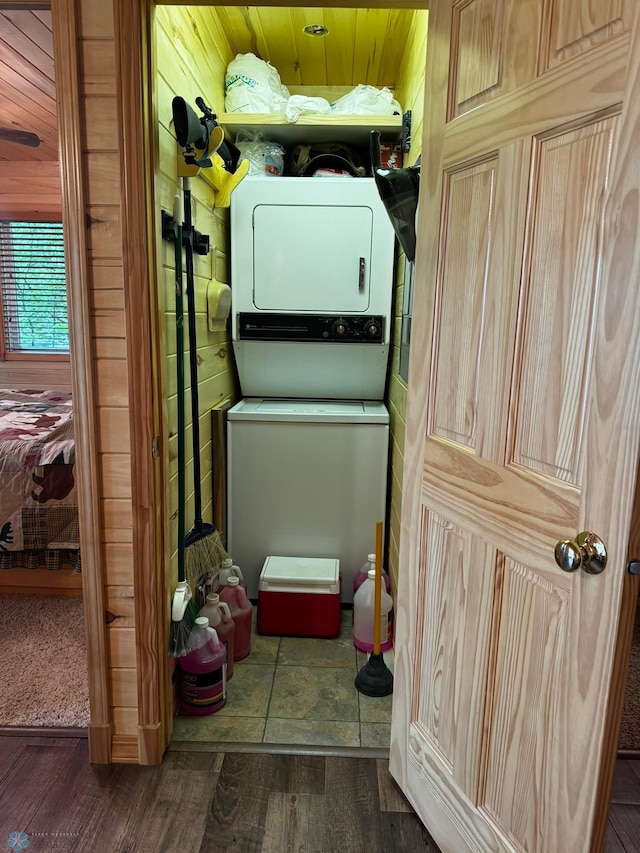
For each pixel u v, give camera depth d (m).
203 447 2.36
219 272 2.54
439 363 1.39
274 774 1.69
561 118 0.99
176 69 1.82
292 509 2.60
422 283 1.42
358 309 2.60
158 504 1.63
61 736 1.82
